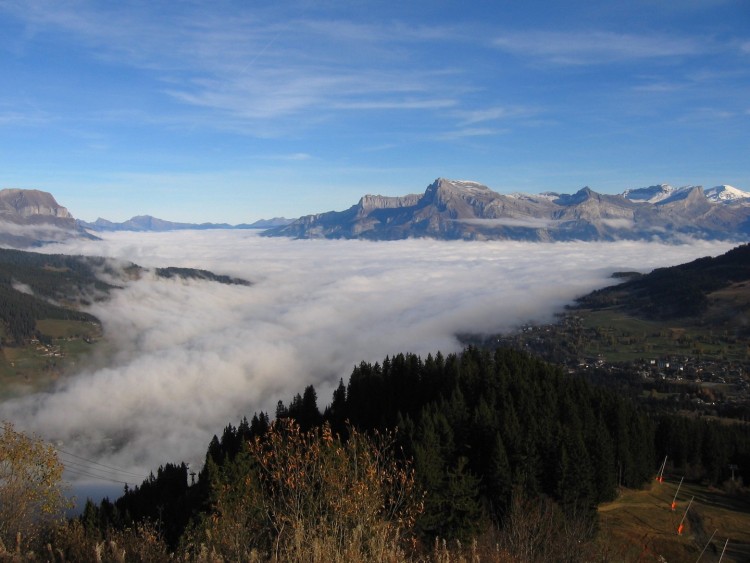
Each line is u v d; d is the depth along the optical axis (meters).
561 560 18.59
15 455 16.44
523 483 26.97
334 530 10.86
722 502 38.88
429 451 25.14
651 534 30.25
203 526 13.44
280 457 13.16
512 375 41.59
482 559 15.19
